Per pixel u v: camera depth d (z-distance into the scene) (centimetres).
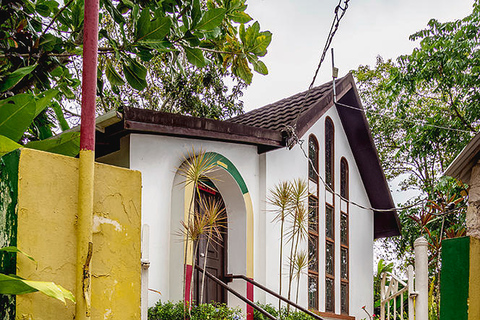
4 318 257
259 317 895
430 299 1005
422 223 1040
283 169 1037
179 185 816
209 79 1591
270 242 964
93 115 299
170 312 725
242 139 882
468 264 509
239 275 916
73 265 281
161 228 794
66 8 639
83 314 276
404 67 1444
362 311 1323
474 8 1355
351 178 1362
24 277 262
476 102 1388
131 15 567
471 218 538
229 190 942
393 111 1855
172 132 773
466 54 1351
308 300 1076
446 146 1520
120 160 793
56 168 283
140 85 568
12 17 598
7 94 517
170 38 578
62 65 602
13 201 265
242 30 653
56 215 279
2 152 255
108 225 304
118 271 304
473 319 496
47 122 596
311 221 1136
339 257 1238
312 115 1062
